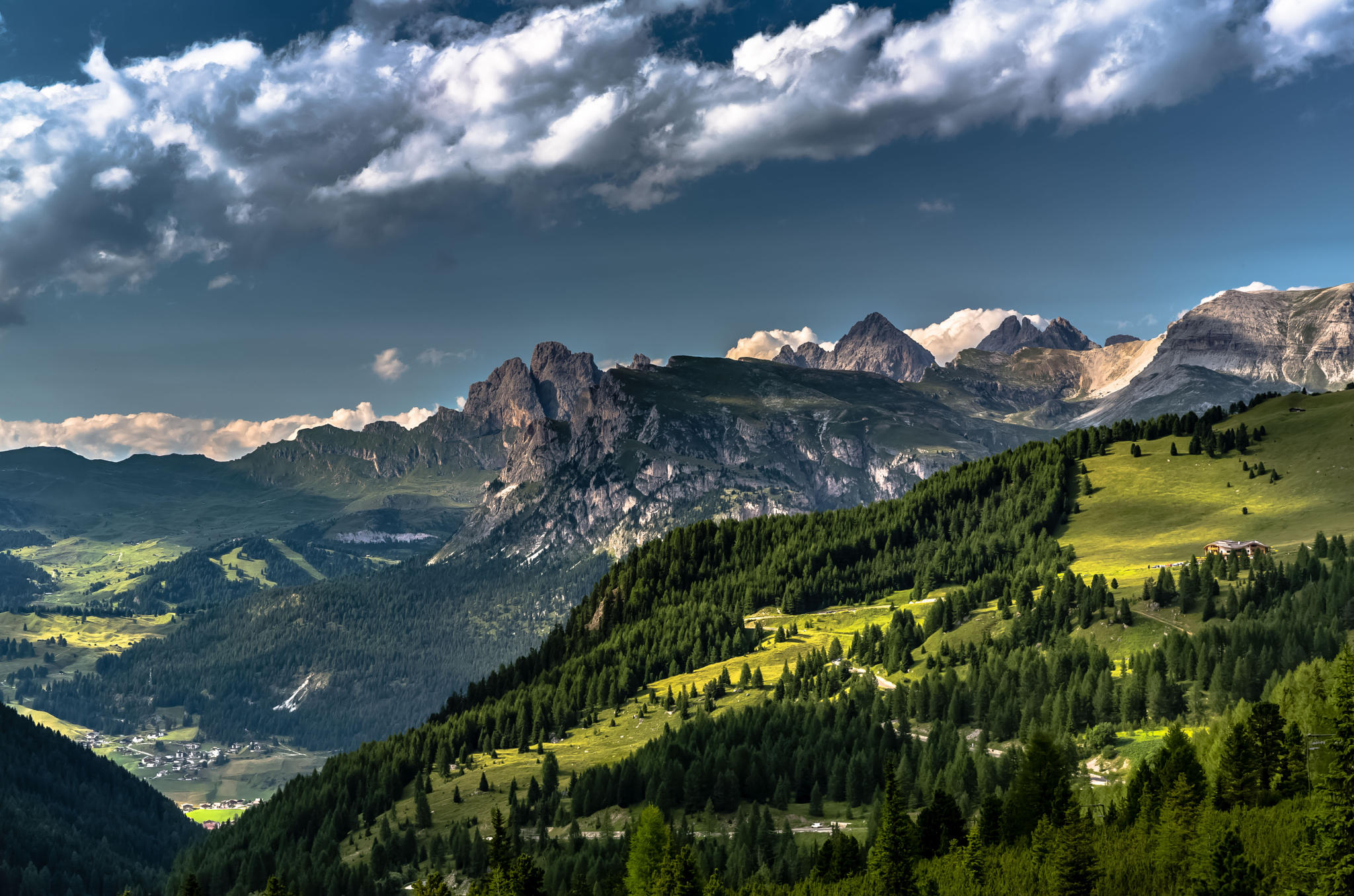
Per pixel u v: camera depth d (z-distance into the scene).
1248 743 162.50
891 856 159.88
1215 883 129.12
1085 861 141.00
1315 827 118.19
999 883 152.00
